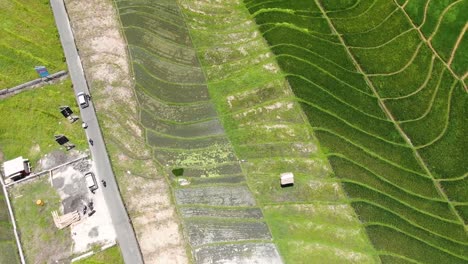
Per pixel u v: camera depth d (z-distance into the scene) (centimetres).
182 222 4119
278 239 4012
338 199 4206
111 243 3950
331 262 3891
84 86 4831
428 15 4966
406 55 4906
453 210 4188
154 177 4344
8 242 4031
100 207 4116
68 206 4138
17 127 4619
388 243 3981
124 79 4941
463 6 4859
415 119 4619
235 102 4816
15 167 4262
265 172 4372
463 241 4034
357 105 4747
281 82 4919
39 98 4772
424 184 4312
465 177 4294
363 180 4297
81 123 4584
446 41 4812
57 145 4475
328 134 4562
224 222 4119
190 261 3931
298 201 4206
